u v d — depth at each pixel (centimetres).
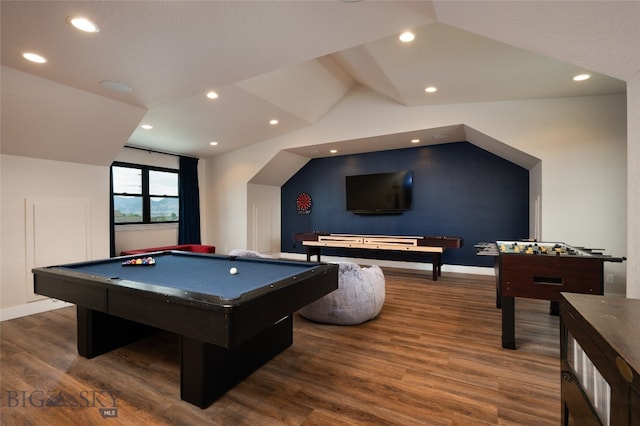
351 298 289
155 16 182
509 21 169
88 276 206
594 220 360
